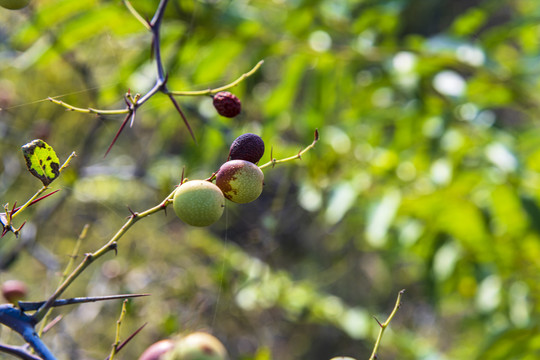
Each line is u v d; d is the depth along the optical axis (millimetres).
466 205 962
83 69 1049
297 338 1750
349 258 1745
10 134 982
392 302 1851
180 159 1078
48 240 1149
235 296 1182
